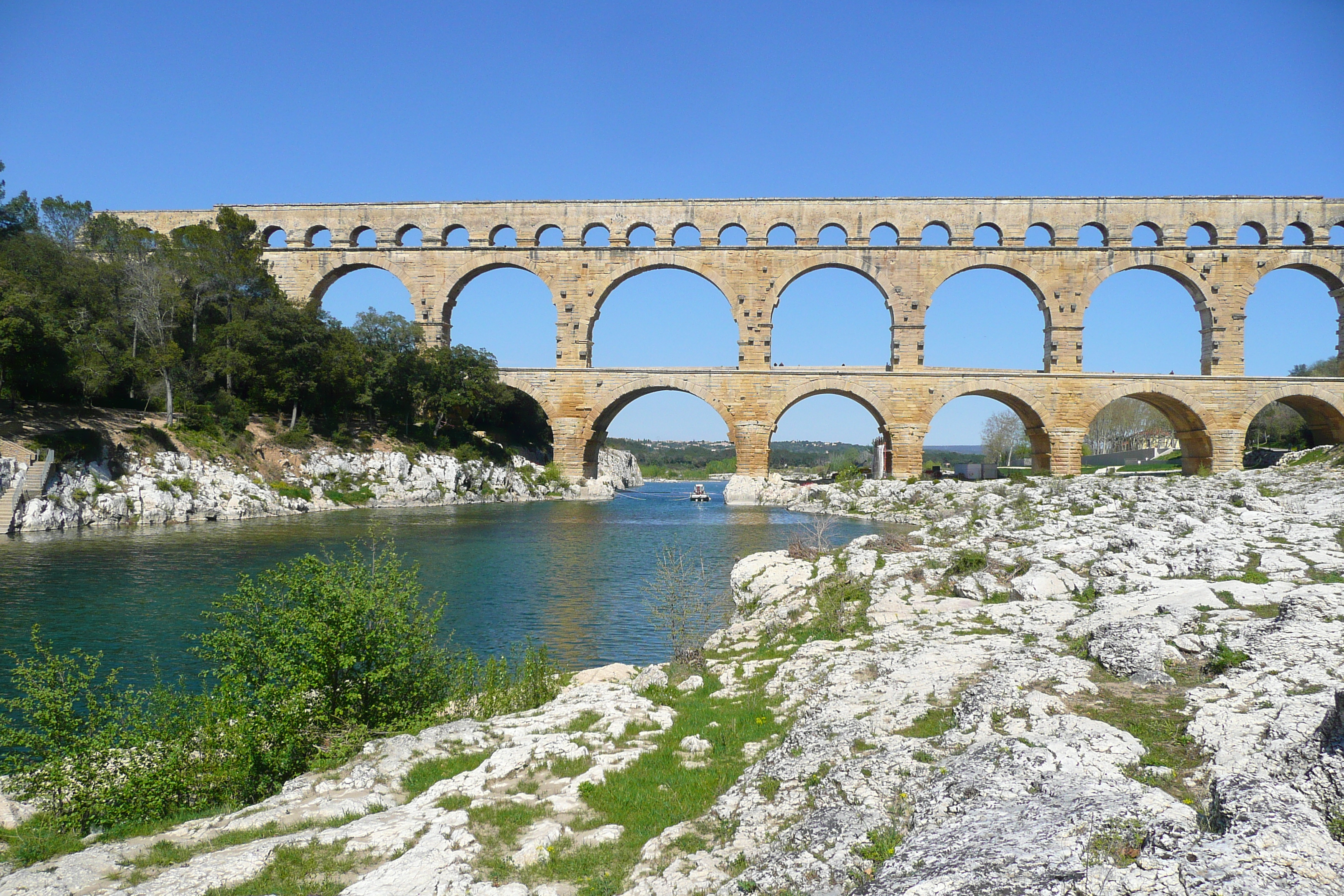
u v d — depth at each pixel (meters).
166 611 26.39
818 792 9.38
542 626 25.20
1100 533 24.34
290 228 82.00
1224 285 74.88
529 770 11.74
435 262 81.31
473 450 82.56
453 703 16.14
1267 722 9.09
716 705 15.05
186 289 71.25
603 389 79.31
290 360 71.56
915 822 8.03
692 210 79.50
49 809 11.91
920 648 15.35
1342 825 6.40
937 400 75.31
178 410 64.56
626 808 10.31
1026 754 8.91
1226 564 18.19
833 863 7.54
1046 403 74.94
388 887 8.21
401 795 11.37
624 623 25.69
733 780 10.91
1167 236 75.75
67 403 57.28
